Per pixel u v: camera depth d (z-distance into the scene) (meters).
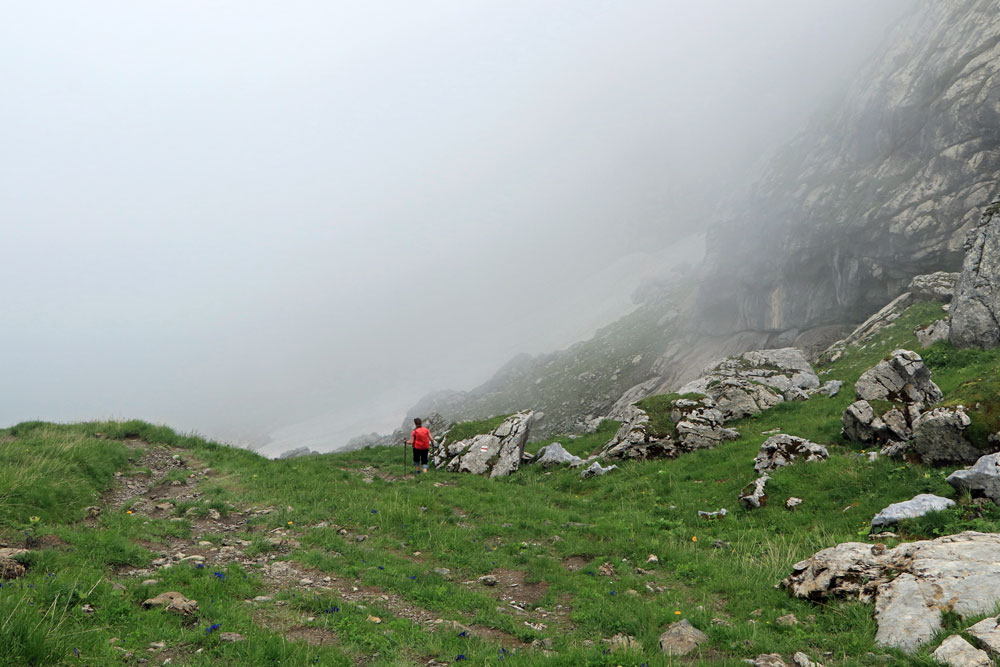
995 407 14.95
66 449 17.38
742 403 28.61
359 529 15.23
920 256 49.34
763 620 9.67
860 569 10.03
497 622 9.71
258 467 21.08
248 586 10.38
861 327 42.84
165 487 17.67
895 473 15.73
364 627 8.91
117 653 7.11
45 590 8.27
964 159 49.12
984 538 9.52
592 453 28.61
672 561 13.29
